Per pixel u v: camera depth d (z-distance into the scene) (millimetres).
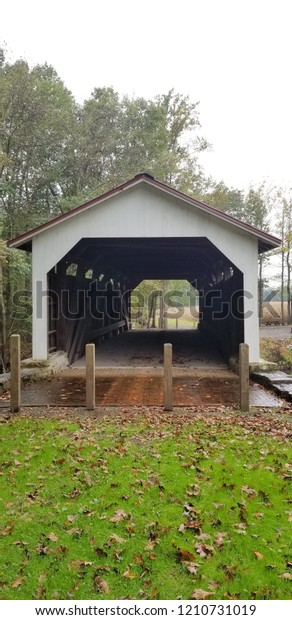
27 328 16172
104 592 2072
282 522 2680
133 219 7746
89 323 11211
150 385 6883
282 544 2441
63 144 18766
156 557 2334
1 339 14438
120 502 2943
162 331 18312
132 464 3584
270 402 5645
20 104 15688
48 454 3830
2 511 2824
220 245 7660
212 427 4598
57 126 17516
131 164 20328
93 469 3494
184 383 7039
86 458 3723
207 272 13961
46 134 17375
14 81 15172
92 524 2672
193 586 2117
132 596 2047
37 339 7863
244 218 27406
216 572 2211
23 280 15359
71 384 6988
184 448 3951
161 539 2502
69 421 4859
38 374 7332
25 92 15461
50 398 5957
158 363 9344
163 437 4262
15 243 7891
